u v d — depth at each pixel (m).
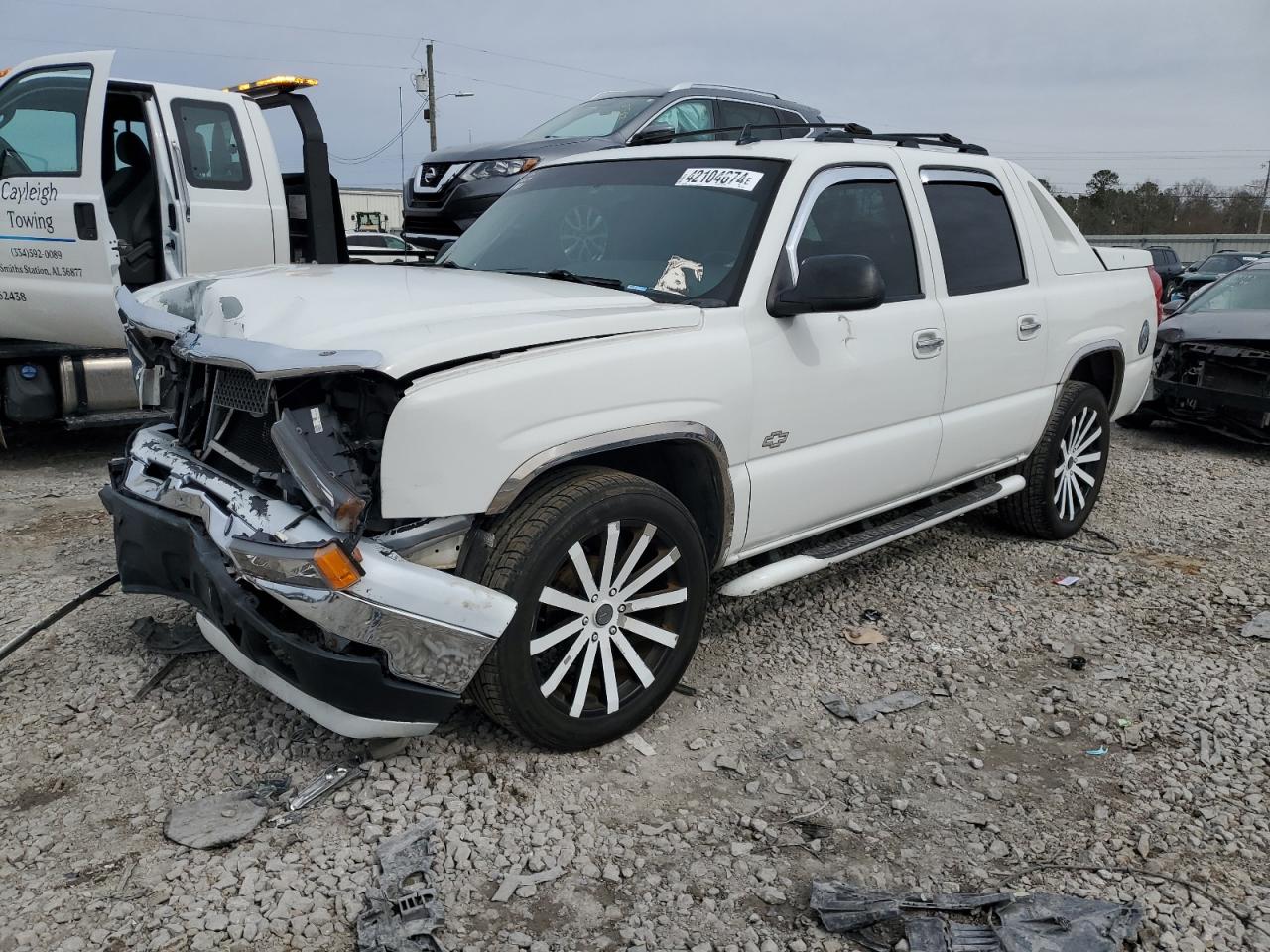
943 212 4.49
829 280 3.34
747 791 3.03
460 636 2.73
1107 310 5.45
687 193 3.84
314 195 6.87
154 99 6.19
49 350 6.46
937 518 4.55
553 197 4.20
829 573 4.91
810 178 3.78
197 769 3.01
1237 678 3.89
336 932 2.39
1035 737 3.44
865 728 3.45
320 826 2.76
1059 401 5.22
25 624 3.94
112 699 3.38
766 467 3.59
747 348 3.42
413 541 2.81
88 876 2.54
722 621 4.27
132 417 6.71
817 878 2.66
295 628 2.81
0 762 3.02
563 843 2.74
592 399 2.95
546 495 2.92
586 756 3.17
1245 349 7.90
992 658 4.04
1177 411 8.47
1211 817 2.97
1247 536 5.79
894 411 4.09
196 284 3.45
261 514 2.74
